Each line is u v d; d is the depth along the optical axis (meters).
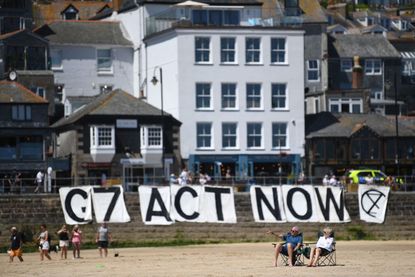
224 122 149.75
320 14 187.75
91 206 119.31
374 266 90.06
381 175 139.75
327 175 138.25
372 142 155.75
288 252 90.06
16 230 101.69
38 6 197.25
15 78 151.88
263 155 151.00
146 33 158.25
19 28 171.38
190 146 148.12
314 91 177.25
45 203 118.38
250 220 122.19
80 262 99.00
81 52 160.12
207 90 149.62
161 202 120.75
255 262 95.25
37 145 140.25
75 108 153.12
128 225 119.75
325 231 89.81
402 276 82.88
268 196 123.06
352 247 113.50
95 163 142.25
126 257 103.56
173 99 149.88
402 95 190.50
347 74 187.00
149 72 156.50
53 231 118.19
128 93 153.00
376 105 182.25
